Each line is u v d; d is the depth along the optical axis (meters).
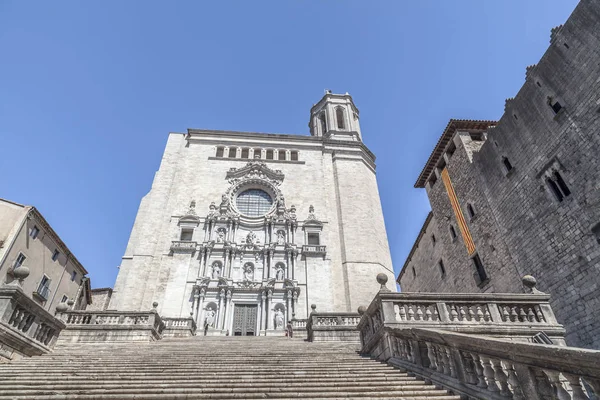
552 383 4.92
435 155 33.56
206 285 31.91
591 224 16.91
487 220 25.27
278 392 6.79
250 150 44.44
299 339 20.92
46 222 28.95
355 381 7.51
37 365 9.27
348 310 33.62
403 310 10.45
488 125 30.03
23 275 10.12
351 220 40.00
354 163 45.91
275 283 33.19
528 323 10.71
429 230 35.88
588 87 17.50
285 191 41.09
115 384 7.27
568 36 18.77
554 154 19.47
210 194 39.59
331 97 56.03
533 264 20.55
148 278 32.81
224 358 10.77
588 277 16.89
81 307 35.91
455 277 29.62
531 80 21.36
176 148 43.25
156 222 36.59
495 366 5.87
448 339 6.97
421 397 6.26
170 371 8.65
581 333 16.94
